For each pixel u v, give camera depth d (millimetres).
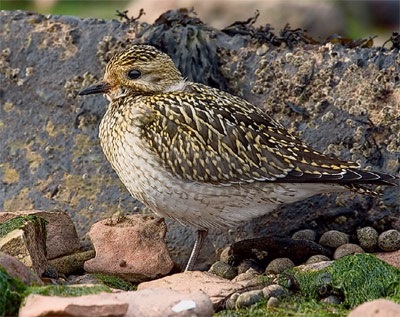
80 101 14094
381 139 13195
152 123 12062
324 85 13531
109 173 13711
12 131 14133
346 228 13086
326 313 10750
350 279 11195
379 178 11797
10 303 10070
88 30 14422
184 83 12734
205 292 10828
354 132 13266
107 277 12031
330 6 25047
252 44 14039
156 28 14180
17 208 13664
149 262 12250
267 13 24094
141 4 24453
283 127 12703
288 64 13750
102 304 9648
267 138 12148
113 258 12297
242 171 11953
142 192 12188
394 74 13359
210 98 12438
